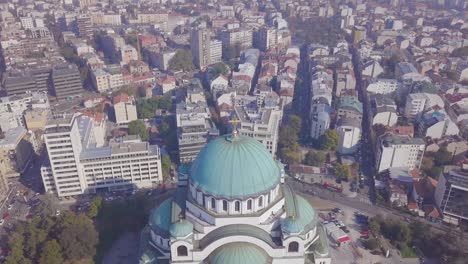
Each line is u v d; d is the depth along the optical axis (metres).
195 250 143.75
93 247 196.75
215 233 143.88
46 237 199.50
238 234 141.75
